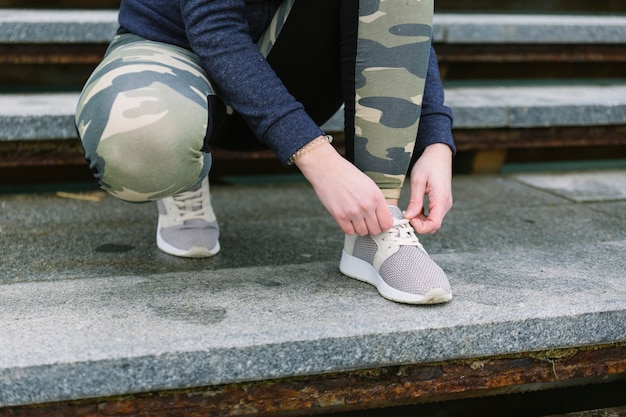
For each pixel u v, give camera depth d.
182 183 1.12
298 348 1.05
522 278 1.34
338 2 1.18
